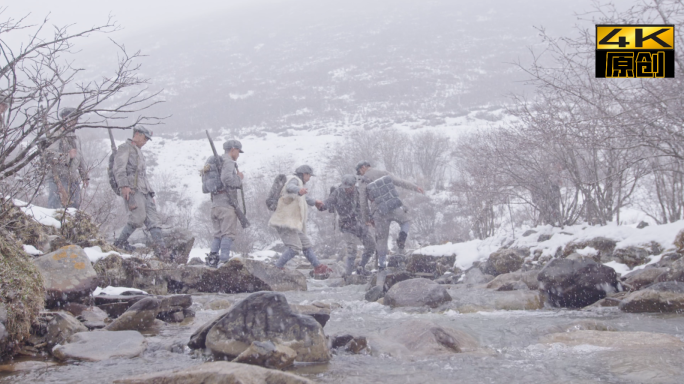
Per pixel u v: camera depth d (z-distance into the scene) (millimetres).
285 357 2812
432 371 2760
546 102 7539
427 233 24688
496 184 8805
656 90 5949
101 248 6324
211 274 7129
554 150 7508
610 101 6477
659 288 4438
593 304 4887
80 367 2867
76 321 3543
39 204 7691
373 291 6164
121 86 3768
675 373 2516
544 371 2691
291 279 7605
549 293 5137
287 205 7758
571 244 7121
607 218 7863
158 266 6922
